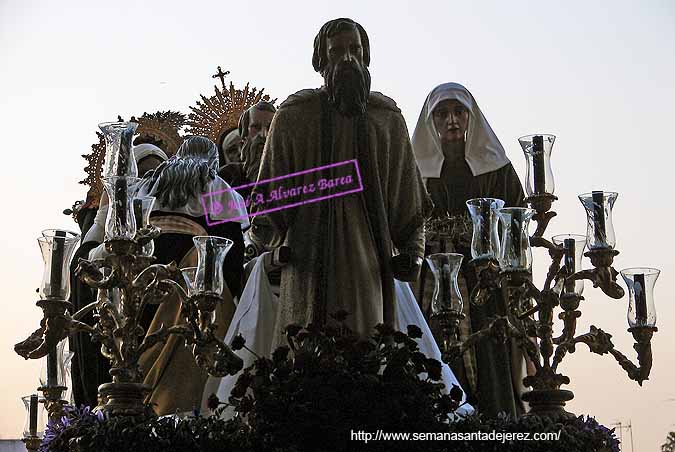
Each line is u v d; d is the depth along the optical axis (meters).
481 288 12.75
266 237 16.06
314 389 11.51
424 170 17.38
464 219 16.81
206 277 11.95
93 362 16.06
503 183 17.42
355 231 13.62
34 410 15.44
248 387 12.54
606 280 12.57
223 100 20.95
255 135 18.55
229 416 13.36
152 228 12.39
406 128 14.11
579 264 12.88
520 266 12.38
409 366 12.03
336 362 11.83
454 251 16.50
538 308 12.49
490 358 15.59
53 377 13.45
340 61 13.82
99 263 12.02
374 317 13.38
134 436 11.28
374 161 13.82
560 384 12.44
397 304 14.47
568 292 12.64
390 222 13.94
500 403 15.44
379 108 14.03
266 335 14.03
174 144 20.33
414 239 13.91
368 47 14.30
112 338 11.98
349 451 11.41
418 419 11.59
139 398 11.83
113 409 11.68
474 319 15.83
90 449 11.25
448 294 13.03
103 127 12.43
